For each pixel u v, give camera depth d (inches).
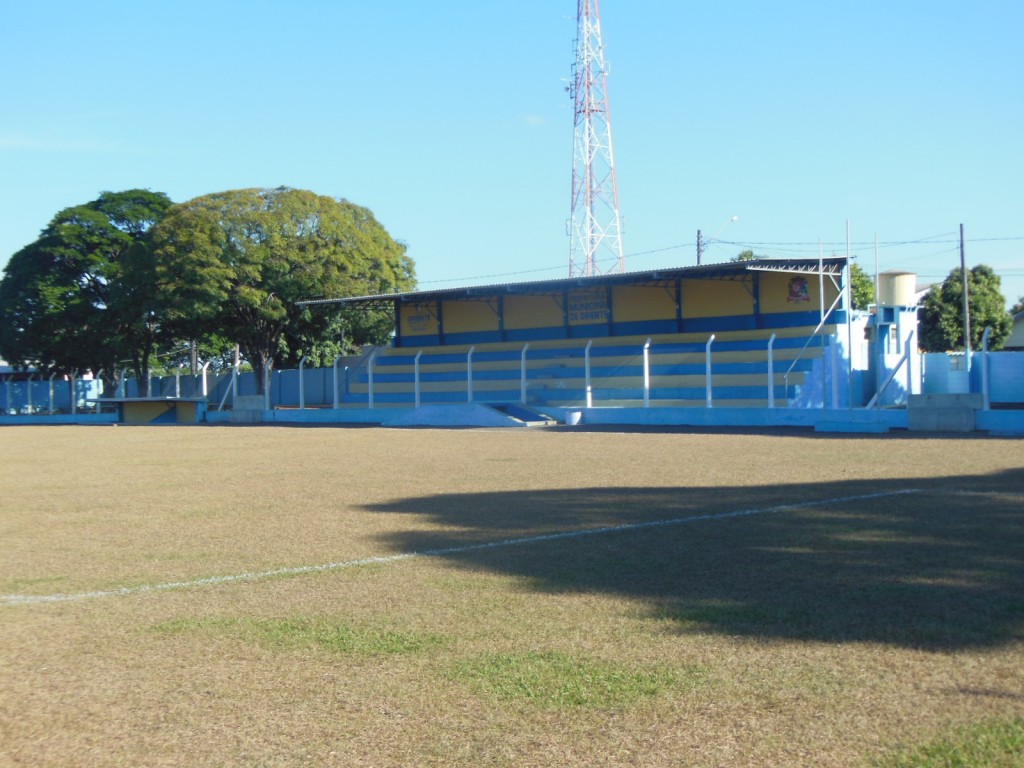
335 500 563.5
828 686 219.1
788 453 794.2
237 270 1900.8
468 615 291.4
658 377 1443.2
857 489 544.1
